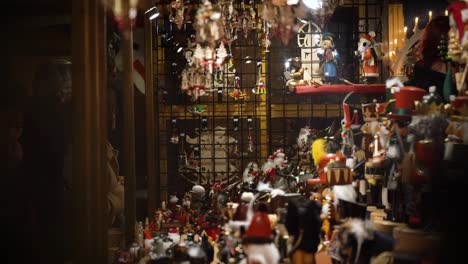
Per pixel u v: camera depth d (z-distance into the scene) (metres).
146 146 14.98
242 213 7.00
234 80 16.00
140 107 15.70
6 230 7.34
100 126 8.61
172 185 16.28
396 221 7.04
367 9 15.31
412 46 10.23
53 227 9.00
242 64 16.52
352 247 6.74
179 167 16.25
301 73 13.62
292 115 16.38
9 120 7.71
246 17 12.86
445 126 6.30
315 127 16.28
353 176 8.35
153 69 16.17
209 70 10.42
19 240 7.62
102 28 8.66
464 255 4.26
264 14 7.21
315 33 13.62
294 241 6.70
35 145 9.01
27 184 8.55
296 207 6.71
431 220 6.09
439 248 4.42
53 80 9.51
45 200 9.06
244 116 16.48
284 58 16.45
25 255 7.70
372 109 8.20
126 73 12.08
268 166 10.39
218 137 16.47
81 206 8.26
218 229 8.33
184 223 11.31
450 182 4.72
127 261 9.23
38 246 8.27
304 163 11.96
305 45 14.30
